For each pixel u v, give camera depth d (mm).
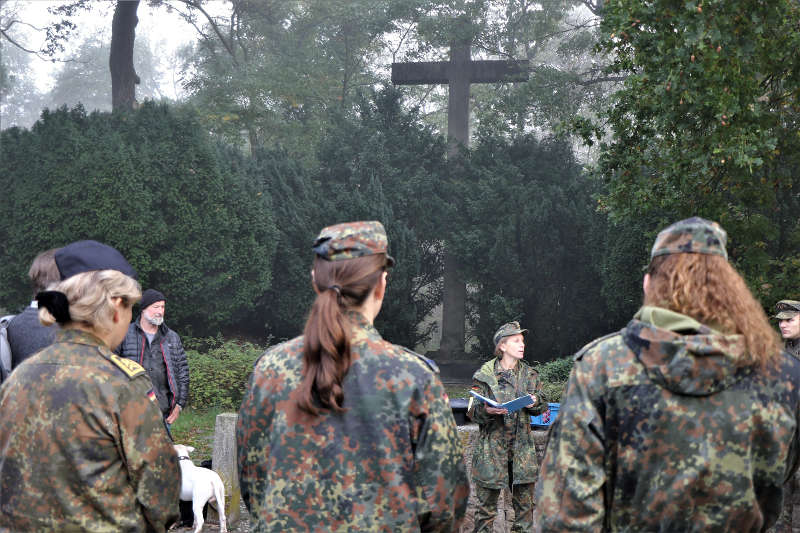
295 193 22094
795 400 1685
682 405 1645
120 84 25672
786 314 5289
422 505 1742
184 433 10969
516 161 23078
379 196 21484
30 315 2848
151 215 17703
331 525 1699
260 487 1809
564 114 23266
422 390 1771
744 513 1651
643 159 9828
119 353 5723
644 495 1674
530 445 5180
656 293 1785
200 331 19578
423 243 23141
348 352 1747
